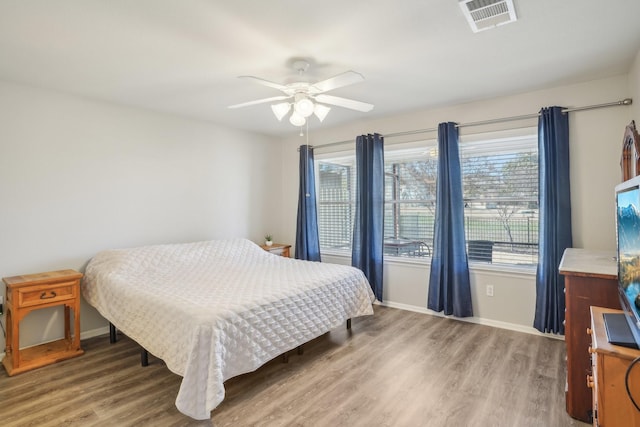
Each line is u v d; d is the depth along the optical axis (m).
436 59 2.51
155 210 3.83
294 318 2.59
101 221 3.42
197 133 4.23
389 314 3.93
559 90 3.12
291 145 5.23
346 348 3.01
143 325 2.42
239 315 2.20
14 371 2.54
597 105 2.94
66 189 3.19
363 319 3.77
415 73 2.78
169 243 3.95
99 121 3.40
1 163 2.85
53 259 3.12
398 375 2.52
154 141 3.82
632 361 1.24
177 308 2.21
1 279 2.83
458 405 2.14
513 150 3.49
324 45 2.26
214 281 2.94
